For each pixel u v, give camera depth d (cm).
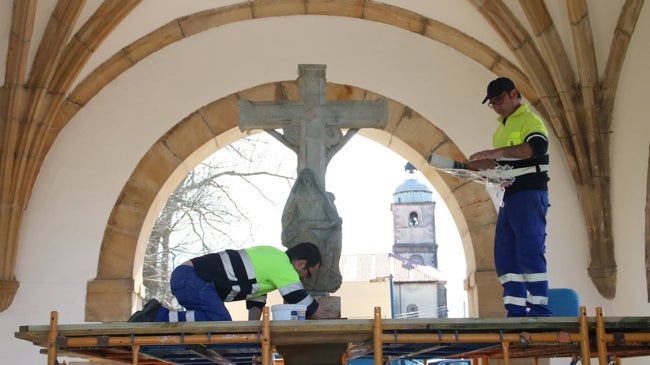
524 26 865
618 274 843
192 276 494
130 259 856
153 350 495
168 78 907
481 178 513
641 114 799
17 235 834
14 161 832
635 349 501
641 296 801
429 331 428
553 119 872
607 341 418
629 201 820
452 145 905
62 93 853
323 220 648
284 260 504
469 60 926
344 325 413
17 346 820
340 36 931
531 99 907
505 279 508
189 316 487
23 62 818
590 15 834
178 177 914
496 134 534
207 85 910
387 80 922
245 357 595
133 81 902
